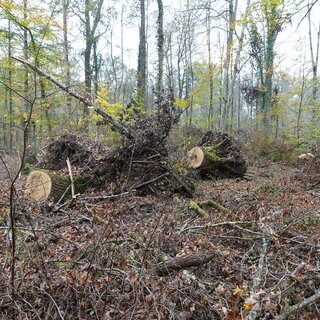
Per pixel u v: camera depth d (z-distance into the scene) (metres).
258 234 3.79
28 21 8.57
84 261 2.94
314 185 7.43
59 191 5.47
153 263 3.06
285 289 2.77
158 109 6.52
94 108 6.41
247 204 5.43
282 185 7.25
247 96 18.62
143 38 14.48
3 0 8.17
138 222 4.14
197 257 2.92
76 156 6.93
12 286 2.46
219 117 15.86
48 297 2.56
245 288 2.74
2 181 6.05
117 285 2.75
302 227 4.30
